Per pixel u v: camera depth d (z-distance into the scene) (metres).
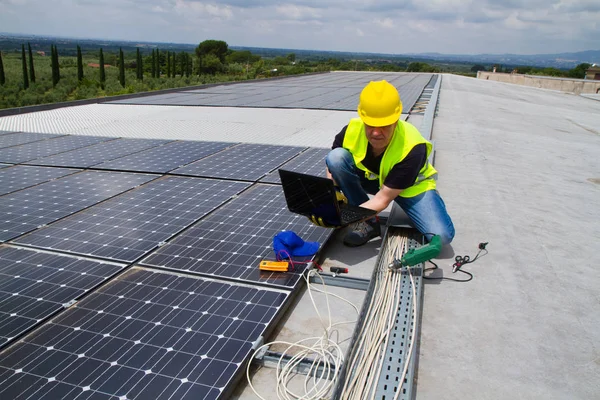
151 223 3.63
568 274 3.13
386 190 3.04
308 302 2.75
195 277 2.81
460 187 5.12
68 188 4.52
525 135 8.78
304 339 2.35
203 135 7.46
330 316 2.48
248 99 12.80
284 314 2.61
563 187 5.26
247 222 3.67
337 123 8.71
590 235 3.82
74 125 8.45
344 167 3.31
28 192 4.38
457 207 4.45
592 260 3.35
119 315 2.39
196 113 10.05
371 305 2.55
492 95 18.11
